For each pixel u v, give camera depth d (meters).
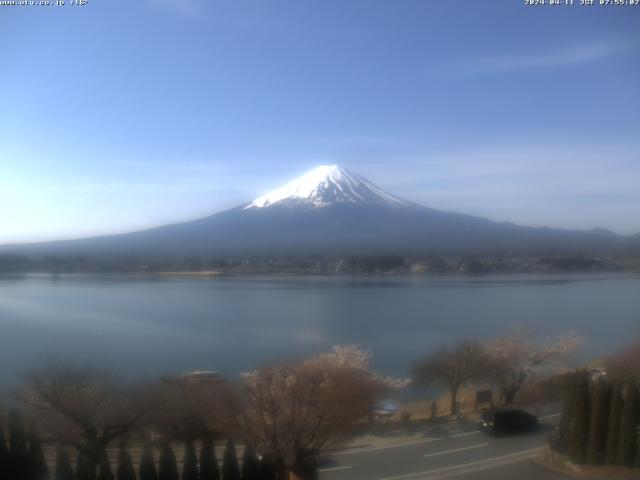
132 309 45.78
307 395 11.34
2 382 16.16
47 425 10.36
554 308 43.06
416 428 12.83
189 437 10.04
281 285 69.88
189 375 16.64
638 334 23.02
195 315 41.78
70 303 49.22
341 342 29.77
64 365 15.27
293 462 10.14
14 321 38.25
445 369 16.45
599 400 9.93
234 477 8.94
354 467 10.18
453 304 48.25
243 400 11.09
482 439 11.79
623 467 9.59
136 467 9.48
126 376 16.69
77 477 8.97
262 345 28.91
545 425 12.70
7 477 9.00
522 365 16.97
